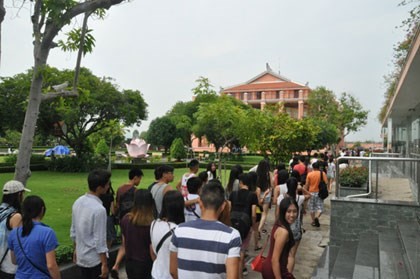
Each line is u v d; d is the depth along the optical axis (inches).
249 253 270.4
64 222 346.3
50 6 199.0
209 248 98.8
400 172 309.1
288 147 520.4
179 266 101.5
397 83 442.3
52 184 657.6
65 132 950.4
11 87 774.5
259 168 287.9
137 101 977.5
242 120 467.2
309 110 1828.2
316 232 349.1
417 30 236.2
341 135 1843.0
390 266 198.2
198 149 2380.7
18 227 127.6
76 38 238.4
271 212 439.5
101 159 1016.2
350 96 1768.0
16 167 206.1
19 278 122.6
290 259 177.5
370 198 306.8
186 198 217.2
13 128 838.5
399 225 269.1
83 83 851.4
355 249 273.9
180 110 2038.6
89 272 152.9
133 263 146.5
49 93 222.8
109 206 227.9
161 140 1840.6
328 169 571.5
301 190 289.9
